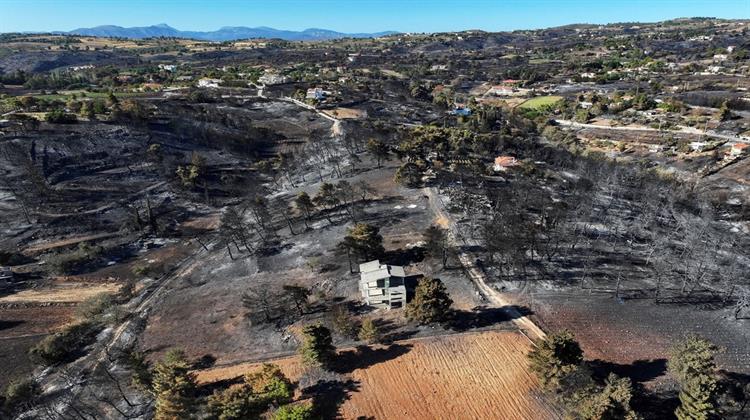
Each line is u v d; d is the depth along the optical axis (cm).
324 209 10606
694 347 4656
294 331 6406
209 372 5738
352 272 7725
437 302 5991
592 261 7750
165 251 10488
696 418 4212
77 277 9244
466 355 5684
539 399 4981
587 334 5969
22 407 5475
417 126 18862
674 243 8406
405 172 11512
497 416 4844
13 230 10581
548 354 4791
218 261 9300
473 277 7344
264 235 9875
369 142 13662
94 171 13462
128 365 5684
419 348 5841
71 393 5666
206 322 6925
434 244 7588
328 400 5134
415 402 5066
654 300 6675
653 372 5256
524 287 7044
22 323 7656
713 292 6856
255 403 4503
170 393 4666
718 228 9319
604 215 9675
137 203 12650
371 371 5525
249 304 6869
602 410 4038
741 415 4428
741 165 13362
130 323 7112
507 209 9075
